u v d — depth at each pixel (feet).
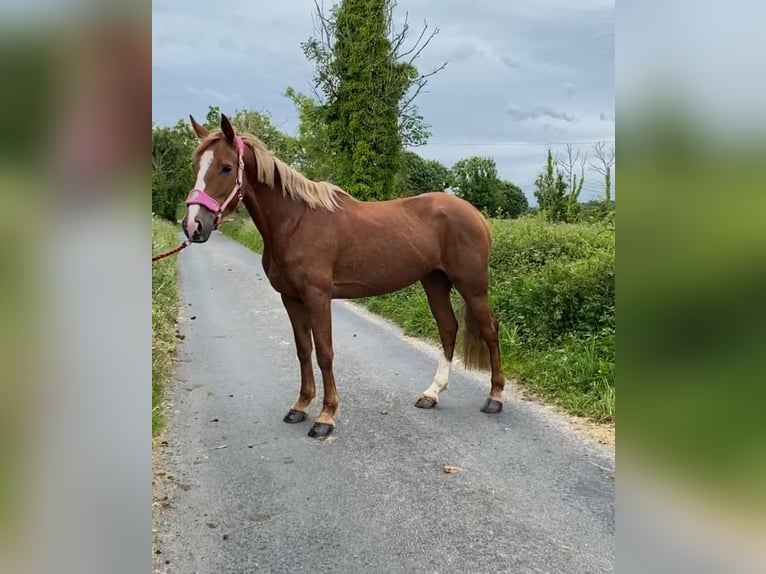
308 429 12.21
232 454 10.98
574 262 18.44
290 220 11.68
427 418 12.78
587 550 7.84
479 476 10.01
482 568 7.46
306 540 8.11
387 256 12.37
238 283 34.01
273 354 18.24
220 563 7.59
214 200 10.61
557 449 11.12
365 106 35.50
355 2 34.58
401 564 7.56
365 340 20.04
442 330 13.93
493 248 23.49
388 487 9.64
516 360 15.94
